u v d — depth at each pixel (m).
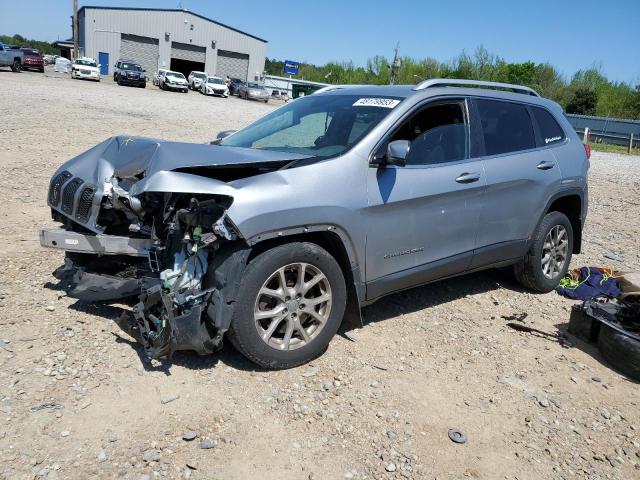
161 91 38.62
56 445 2.68
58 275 4.23
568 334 4.59
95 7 53.06
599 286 5.50
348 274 3.78
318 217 3.45
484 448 3.04
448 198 4.21
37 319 3.83
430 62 64.44
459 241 4.41
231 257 3.19
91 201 3.79
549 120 5.34
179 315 3.15
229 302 3.20
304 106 4.82
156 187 3.08
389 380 3.60
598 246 7.74
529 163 4.88
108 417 2.92
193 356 3.60
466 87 4.72
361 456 2.87
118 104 21.48
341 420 3.13
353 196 3.63
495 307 5.02
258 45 60.84
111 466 2.59
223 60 59.84
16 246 5.16
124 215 3.82
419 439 3.05
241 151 3.76
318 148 4.01
